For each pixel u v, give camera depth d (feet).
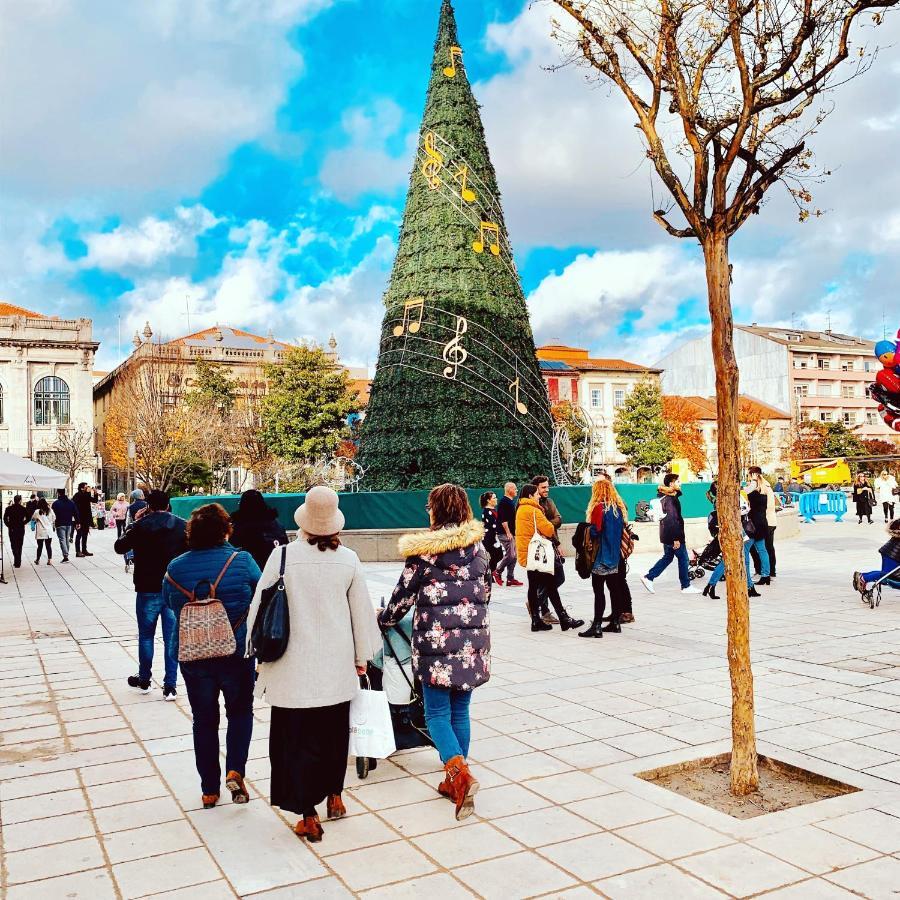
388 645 16.01
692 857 11.85
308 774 12.73
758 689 21.26
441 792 14.64
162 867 12.03
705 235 15.11
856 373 255.70
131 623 35.14
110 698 22.21
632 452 180.24
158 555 22.20
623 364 224.33
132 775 16.11
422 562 14.26
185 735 18.75
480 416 63.36
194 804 14.55
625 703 20.30
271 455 132.26
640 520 62.85
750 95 14.62
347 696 13.01
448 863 11.93
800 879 11.10
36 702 21.80
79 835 13.24
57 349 183.21
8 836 13.23
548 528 30.09
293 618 12.85
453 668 13.99
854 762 15.60
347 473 100.22
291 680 12.70
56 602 42.16
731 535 14.56
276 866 11.98
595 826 13.07
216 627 14.05
